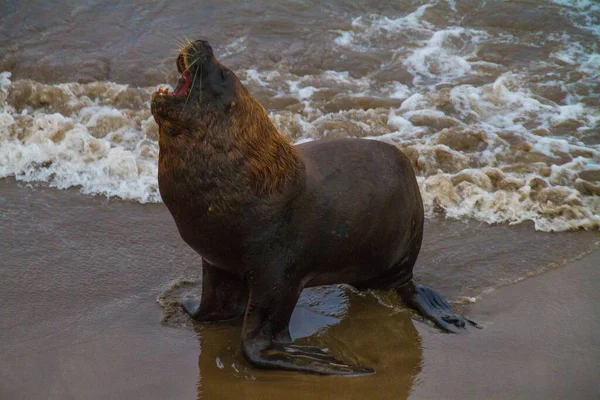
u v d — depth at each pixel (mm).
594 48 47062
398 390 21812
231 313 25297
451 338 24438
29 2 50625
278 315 23375
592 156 36562
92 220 31547
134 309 25734
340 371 22375
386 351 23766
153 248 29609
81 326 24672
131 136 37938
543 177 34781
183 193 21953
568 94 42062
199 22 48938
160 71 43938
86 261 28484
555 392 21781
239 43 46750
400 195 25172
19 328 24422
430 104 40625
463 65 45031
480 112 40344
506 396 21578
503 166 35562
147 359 23109
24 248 29188
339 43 47062
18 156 35750
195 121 21500
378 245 24875
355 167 24297
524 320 25453
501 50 46625
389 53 46156
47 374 22234
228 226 22141
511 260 29172
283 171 22484
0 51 45219
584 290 27156
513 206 32781
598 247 30094
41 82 42969
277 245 22688
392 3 51188
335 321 25406
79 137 36781
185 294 26672
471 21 49812
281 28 48438
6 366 22516
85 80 42938
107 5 50844
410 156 35969
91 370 22484
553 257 29375
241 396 21469
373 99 40969
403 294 26672
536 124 39406
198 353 23484
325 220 23328
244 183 21875
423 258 29391
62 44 46406
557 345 24062
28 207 32344
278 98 41062
